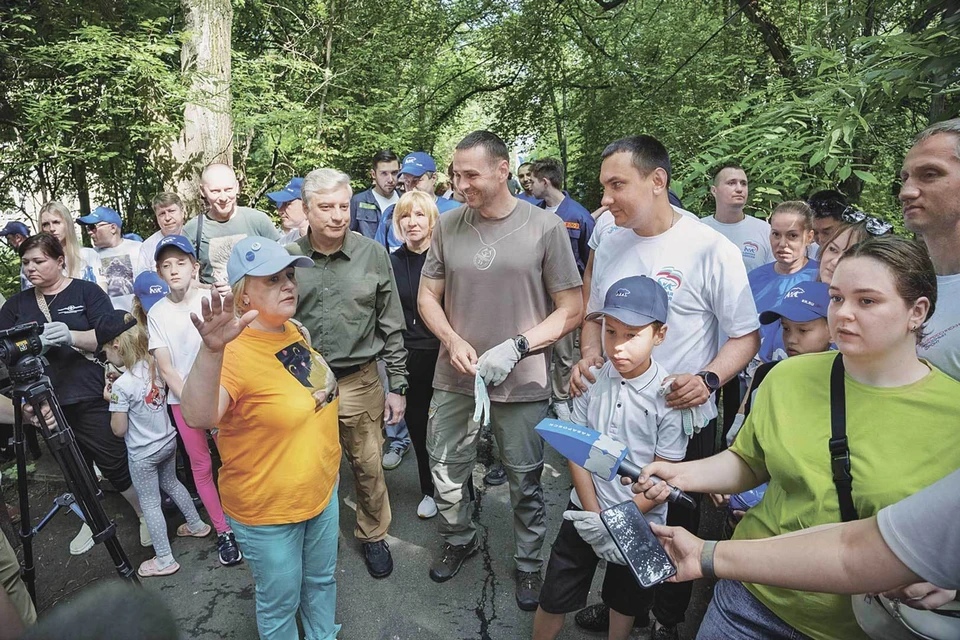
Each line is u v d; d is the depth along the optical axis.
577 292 2.60
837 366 1.42
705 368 2.12
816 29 4.68
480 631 2.54
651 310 1.90
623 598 2.06
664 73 9.46
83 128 6.12
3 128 6.49
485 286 2.56
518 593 2.71
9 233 4.76
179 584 2.90
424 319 2.76
